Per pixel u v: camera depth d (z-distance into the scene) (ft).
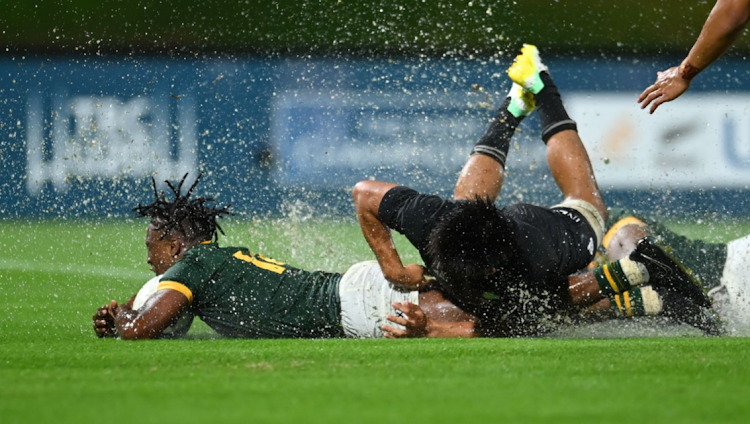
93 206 129.90
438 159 135.74
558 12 144.66
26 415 28.91
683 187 136.77
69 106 136.46
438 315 49.16
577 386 33.30
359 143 136.15
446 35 141.59
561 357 39.88
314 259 79.71
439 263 44.39
